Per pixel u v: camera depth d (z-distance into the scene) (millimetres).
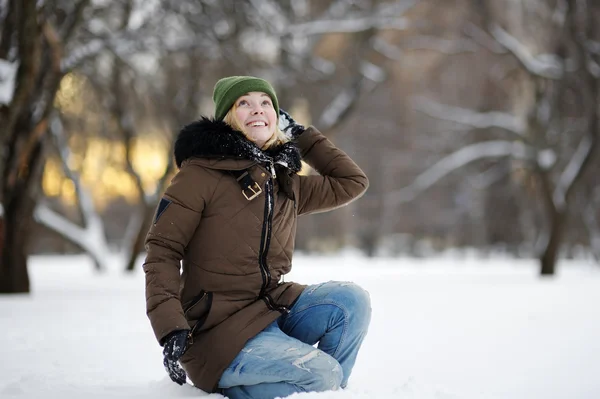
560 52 37312
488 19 39062
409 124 60719
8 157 20938
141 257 46406
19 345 10430
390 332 12188
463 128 54250
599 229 53812
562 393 7289
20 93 19297
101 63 32375
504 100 50094
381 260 57344
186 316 6305
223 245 6277
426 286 25109
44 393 6648
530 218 57438
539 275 33844
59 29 23469
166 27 29906
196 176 6301
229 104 6625
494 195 55688
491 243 58312
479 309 16562
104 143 39031
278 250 6496
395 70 56031
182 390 6391
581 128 41219
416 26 47250
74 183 37062
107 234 77625
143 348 10188
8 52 19625
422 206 64750
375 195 63031
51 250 75312
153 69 35469
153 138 41125
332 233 68375
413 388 6668
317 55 43000
